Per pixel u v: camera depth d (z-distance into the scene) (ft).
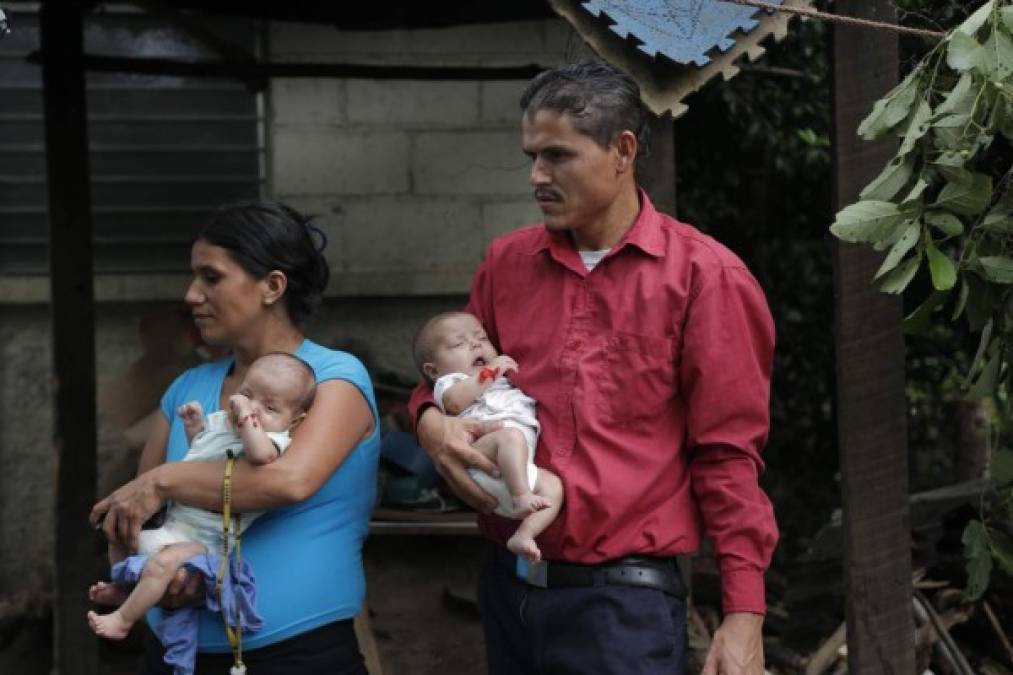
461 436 8.82
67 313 16.63
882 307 10.74
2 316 20.36
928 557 14.55
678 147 21.48
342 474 9.08
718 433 8.58
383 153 20.57
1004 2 8.91
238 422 8.48
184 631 8.68
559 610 8.70
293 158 20.47
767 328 8.71
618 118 8.53
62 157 16.61
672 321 8.58
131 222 20.52
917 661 13.70
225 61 17.52
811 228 22.12
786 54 21.02
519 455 8.52
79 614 16.28
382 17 17.63
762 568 8.61
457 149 20.66
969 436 19.27
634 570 8.63
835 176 10.83
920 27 12.68
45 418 20.48
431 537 18.24
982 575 10.42
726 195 21.93
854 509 10.73
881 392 10.75
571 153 8.48
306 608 8.83
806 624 14.78
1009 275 9.20
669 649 8.63
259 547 8.82
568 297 8.85
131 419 18.76
